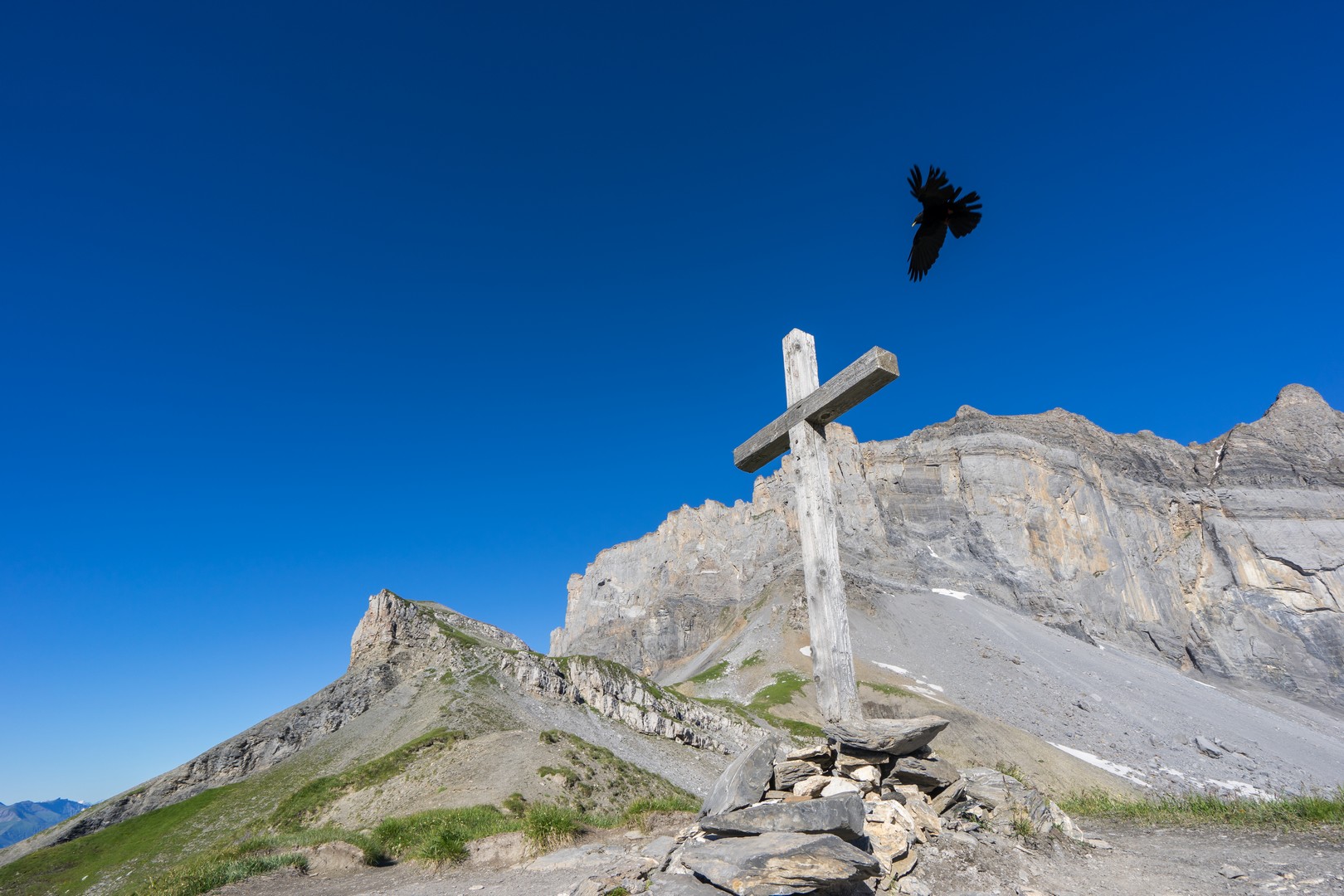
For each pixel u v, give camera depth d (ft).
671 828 53.93
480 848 52.54
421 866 52.44
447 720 272.51
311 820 178.29
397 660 361.71
